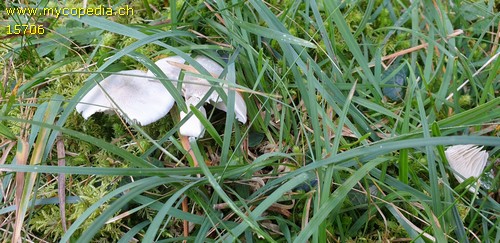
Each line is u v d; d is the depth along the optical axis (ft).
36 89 0.81
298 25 0.82
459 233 0.63
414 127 0.73
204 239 0.61
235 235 0.57
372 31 0.87
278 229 0.67
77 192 0.71
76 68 0.81
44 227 0.69
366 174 0.64
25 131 0.72
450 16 0.91
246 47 0.75
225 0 0.87
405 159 0.63
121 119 0.69
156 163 0.72
